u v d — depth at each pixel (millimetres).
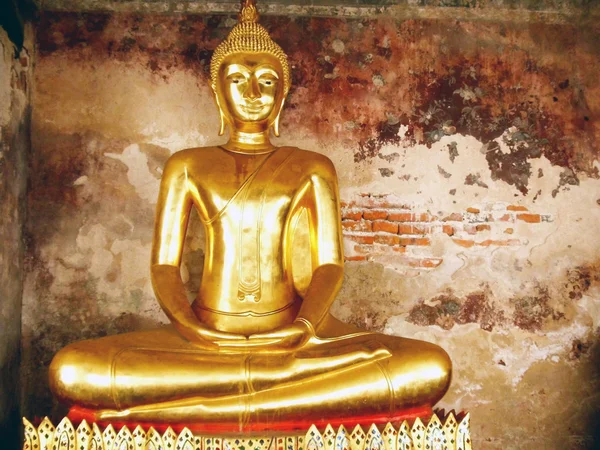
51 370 2266
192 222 3012
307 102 3143
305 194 2729
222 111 2838
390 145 3131
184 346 2400
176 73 3113
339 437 2162
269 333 2352
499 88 3191
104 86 3072
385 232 3078
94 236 2986
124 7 3119
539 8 3227
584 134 3184
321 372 2305
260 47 2783
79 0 3096
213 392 2254
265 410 2252
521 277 3078
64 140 3027
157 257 2633
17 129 2873
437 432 2207
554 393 3004
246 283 2572
